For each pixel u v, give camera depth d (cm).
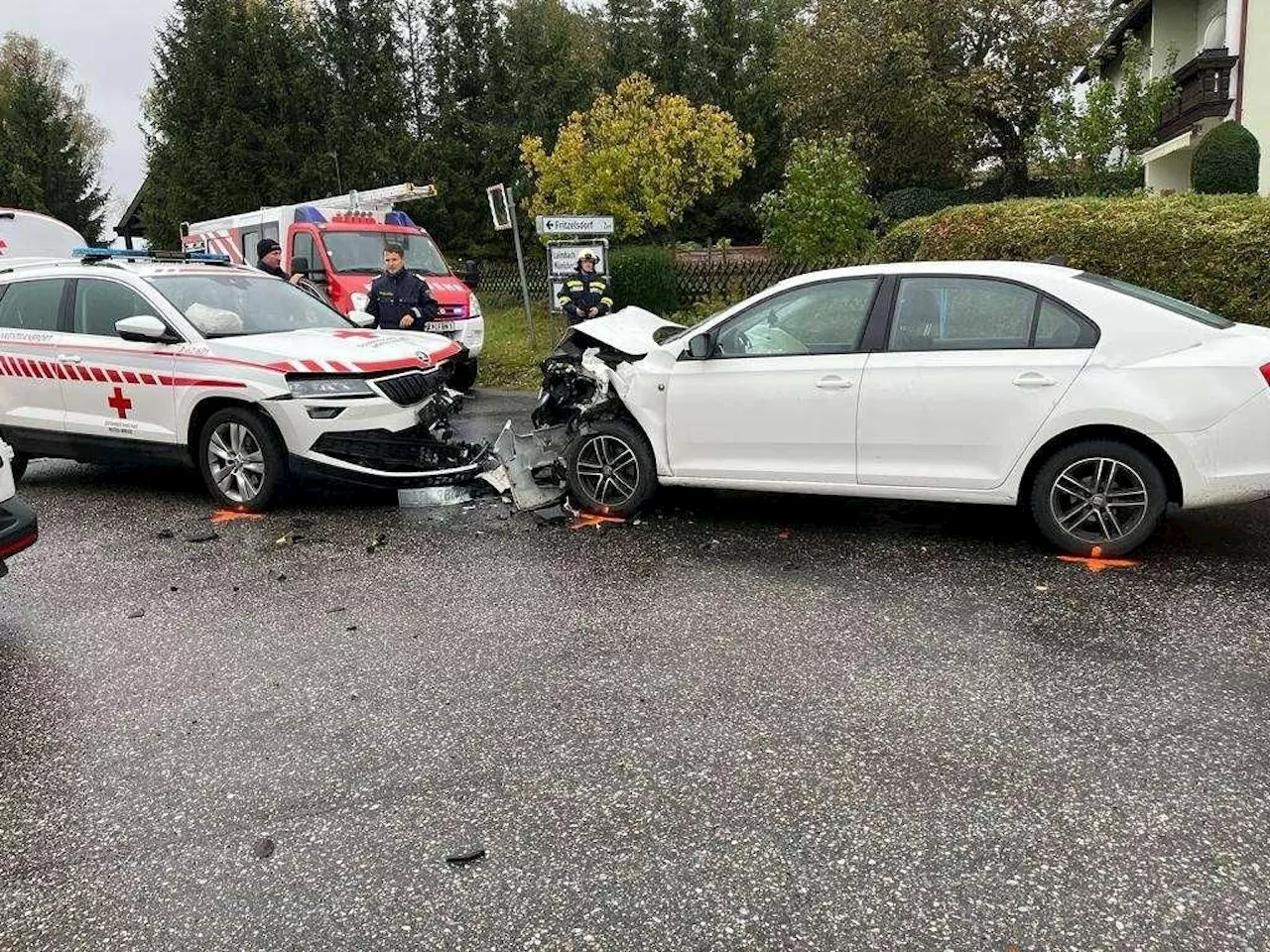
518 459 699
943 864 267
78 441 720
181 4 2497
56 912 262
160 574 544
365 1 2500
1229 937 234
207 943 248
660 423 594
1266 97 1590
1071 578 479
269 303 758
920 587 477
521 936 246
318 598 497
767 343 566
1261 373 459
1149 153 1866
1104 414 479
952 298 521
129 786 324
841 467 546
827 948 237
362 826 296
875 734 338
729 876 266
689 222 2498
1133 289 512
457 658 416
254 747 347
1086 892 253
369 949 244
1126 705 350
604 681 388
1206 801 290
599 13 3506
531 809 301
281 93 2409
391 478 659
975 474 514
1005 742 329
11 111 3981
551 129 2328
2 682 408
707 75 2547
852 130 2156
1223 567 483
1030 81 2123
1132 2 2303
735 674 389
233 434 670
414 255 1312
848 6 2148
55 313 728
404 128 2533
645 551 554
